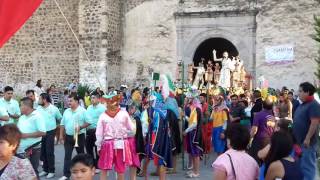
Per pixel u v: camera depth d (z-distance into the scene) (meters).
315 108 7.43
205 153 11.97
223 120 11.74
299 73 20.61
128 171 10.88
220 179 4.61
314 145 7.54
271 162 4.79
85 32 22.30
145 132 8.88
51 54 23.39
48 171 10.12
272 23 21.08
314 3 20.27
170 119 8.78
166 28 22.55
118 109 8.02
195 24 22.17
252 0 21.39
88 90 20.47
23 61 23.78
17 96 22.41
